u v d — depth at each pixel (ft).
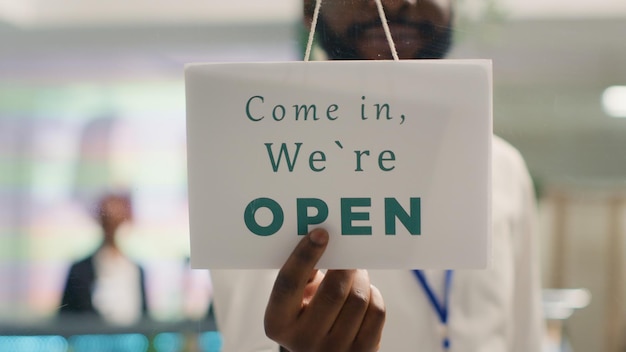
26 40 4.75
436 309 3.49
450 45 2.65
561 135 6.02
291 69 1.98
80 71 4.42
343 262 2.01
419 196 1.99
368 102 1.98
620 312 6.15
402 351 3.44
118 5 3.81
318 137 1.99
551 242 6.60
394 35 2.49
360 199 2.00
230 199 2.01
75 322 3.29
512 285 3.76
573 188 6.29
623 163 5.91
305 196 2.00
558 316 5.99
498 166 3.75
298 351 2.07
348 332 2.04
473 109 1.96
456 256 2.00
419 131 1.98
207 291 3.26
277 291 1.97
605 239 6.36
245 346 3.01
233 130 2.00
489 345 3.52
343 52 2.50
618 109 5.65
